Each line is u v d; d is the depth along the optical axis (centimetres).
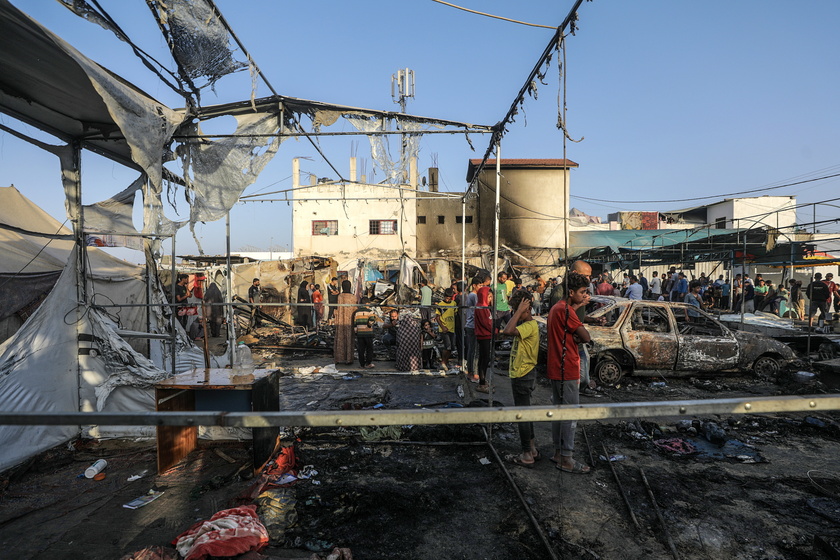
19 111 442
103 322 502
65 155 501
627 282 1769
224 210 576
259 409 435
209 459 446
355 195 2744
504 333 466
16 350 448
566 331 425
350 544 309
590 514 354
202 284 1463
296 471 422
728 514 357
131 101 409
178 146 541
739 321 1217
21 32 298
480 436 512
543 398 697
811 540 322
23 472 411
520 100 500
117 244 568
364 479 407
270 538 312
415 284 1998
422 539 317
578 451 489
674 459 468
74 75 372
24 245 779
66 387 483
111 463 438
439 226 2722
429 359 927
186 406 452
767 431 559
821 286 1290
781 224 3139
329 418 152
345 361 971
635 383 790
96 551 299
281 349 1155
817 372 796
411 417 153
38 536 315
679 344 780
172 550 292
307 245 2766
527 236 2634
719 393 730
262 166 582
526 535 323
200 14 384
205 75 453
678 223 3431
